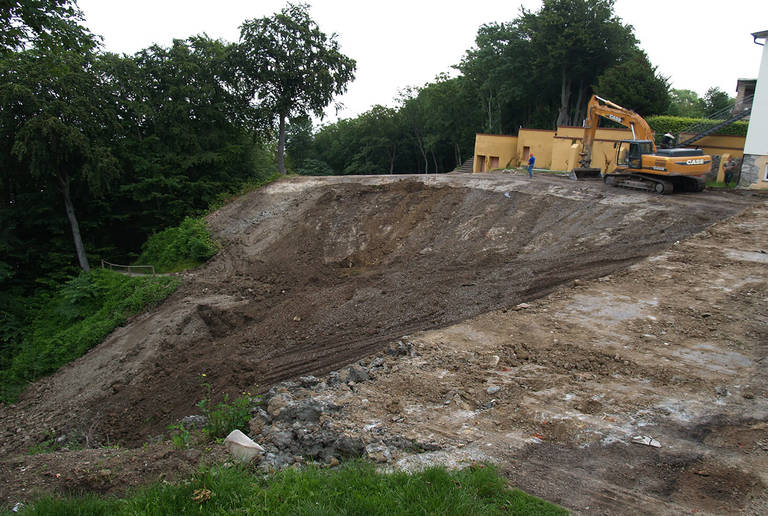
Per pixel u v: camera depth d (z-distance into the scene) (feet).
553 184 69.26
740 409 23.27
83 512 15.69
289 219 77.87
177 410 38.42
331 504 15.44
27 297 80.18
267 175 108.47
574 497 16.75
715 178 79.30
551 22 121.70
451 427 22.58
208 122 98.58
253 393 36.19
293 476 17.46
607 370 28.12
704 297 36.63
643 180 64.95
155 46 92.84
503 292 43.42
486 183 72.59
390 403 25.38
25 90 70.18
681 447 20.21
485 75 148.05
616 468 18.75
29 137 71.67
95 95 80.18
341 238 68.33
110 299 67.51
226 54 98.84
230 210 87.81
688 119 94.84
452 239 59.77
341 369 33.81
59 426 41.65
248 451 20.81
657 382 26.43
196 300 60.49
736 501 16.47
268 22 99.60
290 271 63.82
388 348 35.04
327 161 235.40
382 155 196.34
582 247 50.52
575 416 23.11
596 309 36.78
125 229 96.78
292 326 47.42
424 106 173.27
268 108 104.94
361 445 20.59
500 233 57.77
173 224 92.68
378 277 54.70
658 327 33.12
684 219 52.11
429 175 83.35
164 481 18.01
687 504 16.44
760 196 61.31
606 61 126.21
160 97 93.30
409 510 14.87
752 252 43.47
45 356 58.44
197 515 15.28
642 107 113.91
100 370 50.90
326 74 102.37
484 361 30.55
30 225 85.81
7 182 83.35
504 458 19.48
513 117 156.56
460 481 16.52
